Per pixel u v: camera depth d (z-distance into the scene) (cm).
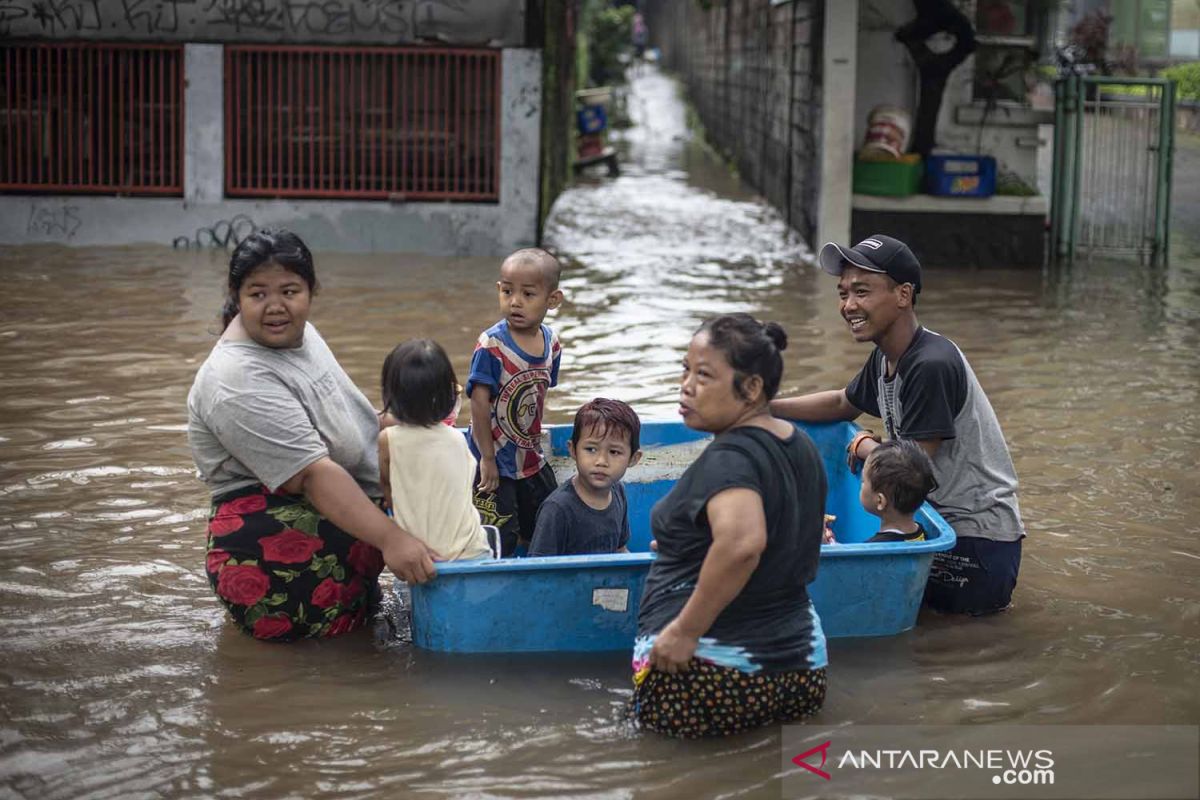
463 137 1372
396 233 1364
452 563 446
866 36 1355
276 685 443
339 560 475
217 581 470
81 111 1343
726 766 393
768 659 404
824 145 1312
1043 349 956
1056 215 1388
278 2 1320
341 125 1350
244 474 473
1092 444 721
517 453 539
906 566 471
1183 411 788
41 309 1021
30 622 486
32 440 694
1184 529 595
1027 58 1369
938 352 498
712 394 398
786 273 1275
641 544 595
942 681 450
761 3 1884
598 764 394
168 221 1352
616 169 2130
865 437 535
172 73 1333
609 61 3319
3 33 1322
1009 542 504
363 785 382
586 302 1115
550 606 459
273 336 463
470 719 420
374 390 805
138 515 593
